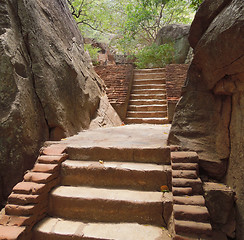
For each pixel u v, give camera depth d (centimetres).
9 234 170
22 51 273
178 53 1052
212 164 227
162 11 1196
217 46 189
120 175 236
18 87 247
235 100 215
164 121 603
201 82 266
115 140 314
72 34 498
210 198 194
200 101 262
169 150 251
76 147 274
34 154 269
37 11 328
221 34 174
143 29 1202
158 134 370
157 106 653
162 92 705
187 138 254
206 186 207
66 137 342
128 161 262
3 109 234
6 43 240
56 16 411
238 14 153
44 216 215
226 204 191
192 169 218
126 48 1270
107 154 267
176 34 1083
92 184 242
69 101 378
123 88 679
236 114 211
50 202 221
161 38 1145
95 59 1077
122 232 187
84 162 260
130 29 1076
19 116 241
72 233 186
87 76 506
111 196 214
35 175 226
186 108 266
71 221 208
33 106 280
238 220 183
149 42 1290
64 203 217
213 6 214
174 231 173
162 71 791
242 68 177
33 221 195
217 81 230
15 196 200
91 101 488
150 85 733
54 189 232
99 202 210
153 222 200
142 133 385
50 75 321
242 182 185
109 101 650
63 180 248
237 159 199
